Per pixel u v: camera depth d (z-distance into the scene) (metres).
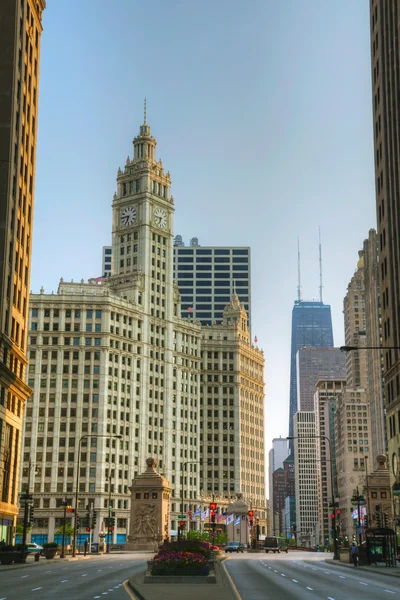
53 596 42.97
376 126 142.00
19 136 108.56
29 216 118.56
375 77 143.38
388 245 129.62
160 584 52.78
